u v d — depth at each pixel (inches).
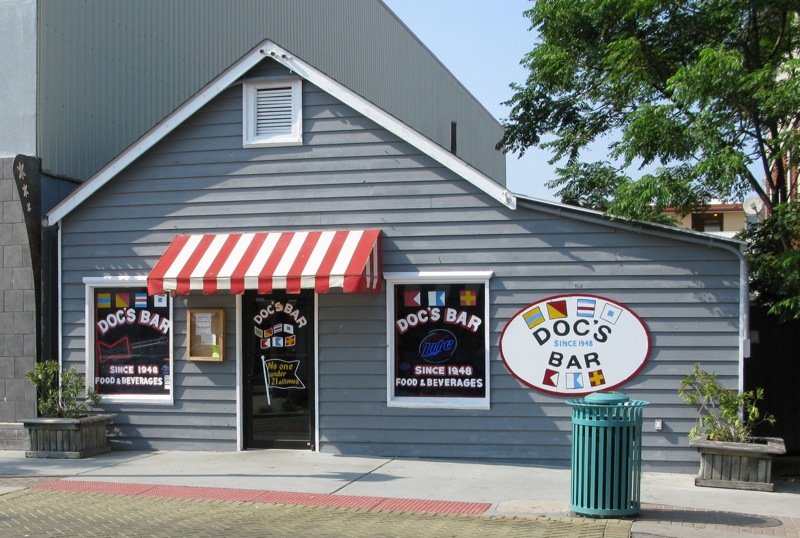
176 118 482.0
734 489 381.1
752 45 513.7
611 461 326.6
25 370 498.6
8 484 394.6
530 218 440.1
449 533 304.5
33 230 495.5
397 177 458.9
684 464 418.3
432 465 432.1
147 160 490.6
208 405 479.2
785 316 438.3
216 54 714.8
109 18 574.9
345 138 466.9
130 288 494.3
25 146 506.6
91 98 553.9
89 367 493.4
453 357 449.7
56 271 509.7
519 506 347.3
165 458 456.8
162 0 636.1
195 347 481.1
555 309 435.5
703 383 411.8
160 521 324.8
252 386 479.5
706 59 426.6
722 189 428.1
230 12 744.3
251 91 480.4
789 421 487.5
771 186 506.6
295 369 473.4
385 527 313.7
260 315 478.6
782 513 337.1
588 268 432.8
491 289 443.8
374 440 456.1
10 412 500.4
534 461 435.5
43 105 512.7
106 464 442.3
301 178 472.1
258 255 450.0
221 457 457.1
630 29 545.3
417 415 451.2
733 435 393.7
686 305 421.1
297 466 430.0
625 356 426.0
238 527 314.5
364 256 430.3
